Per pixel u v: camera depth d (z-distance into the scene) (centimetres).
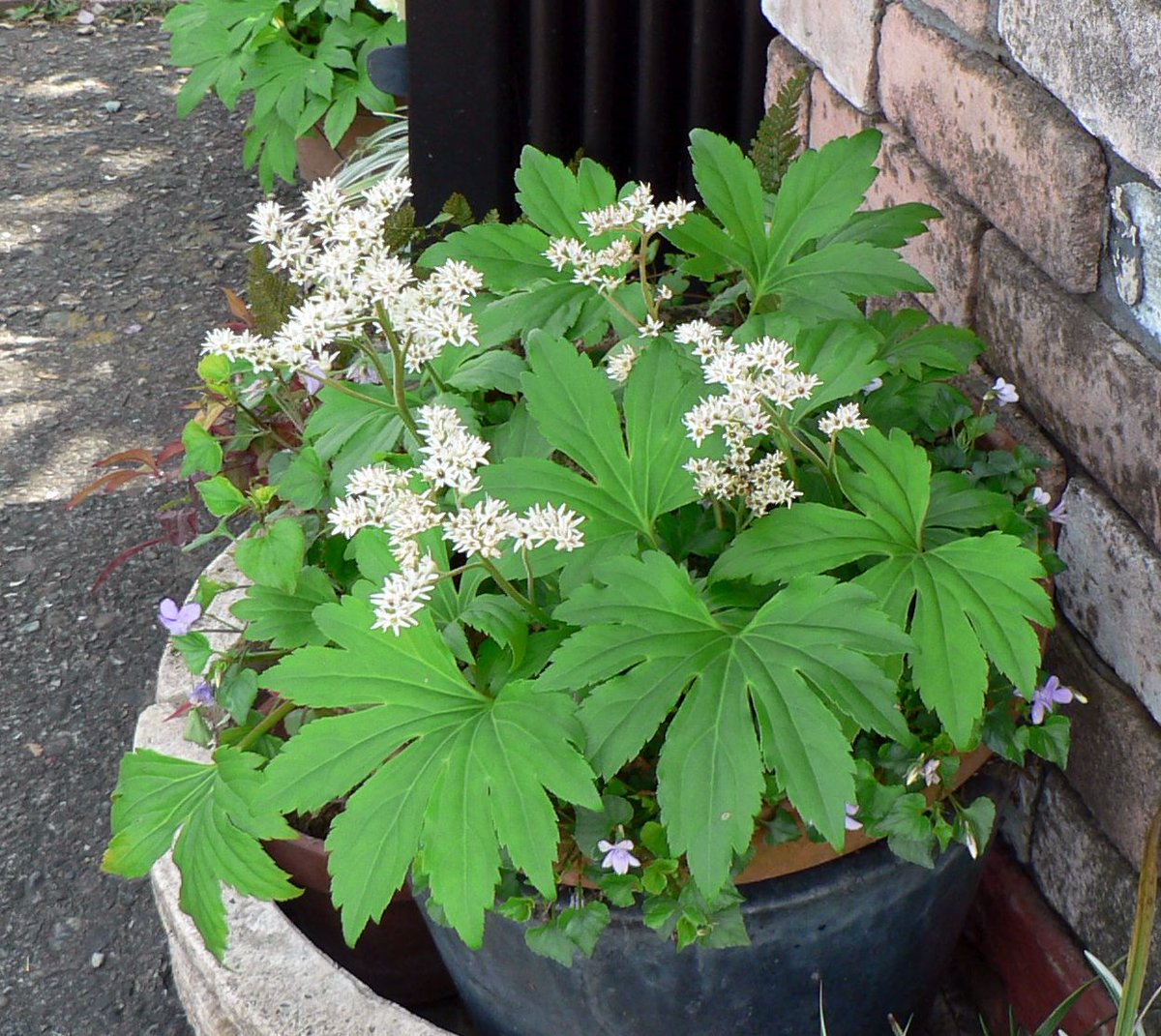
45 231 459
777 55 244
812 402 163
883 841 159
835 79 219
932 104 191
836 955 161
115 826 162
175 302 421
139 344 403
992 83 175
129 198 477
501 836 135
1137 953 137
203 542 190
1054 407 176
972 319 194
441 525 144
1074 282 166
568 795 135
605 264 171
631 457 159
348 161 421
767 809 150
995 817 159
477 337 182
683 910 146
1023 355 182
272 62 421
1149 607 162
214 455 190
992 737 157
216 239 453
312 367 197
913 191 201
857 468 175
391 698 145
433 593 160
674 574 145
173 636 181
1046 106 167
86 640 304
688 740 135
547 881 134
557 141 275
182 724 204
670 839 132
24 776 273
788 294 182
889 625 137
